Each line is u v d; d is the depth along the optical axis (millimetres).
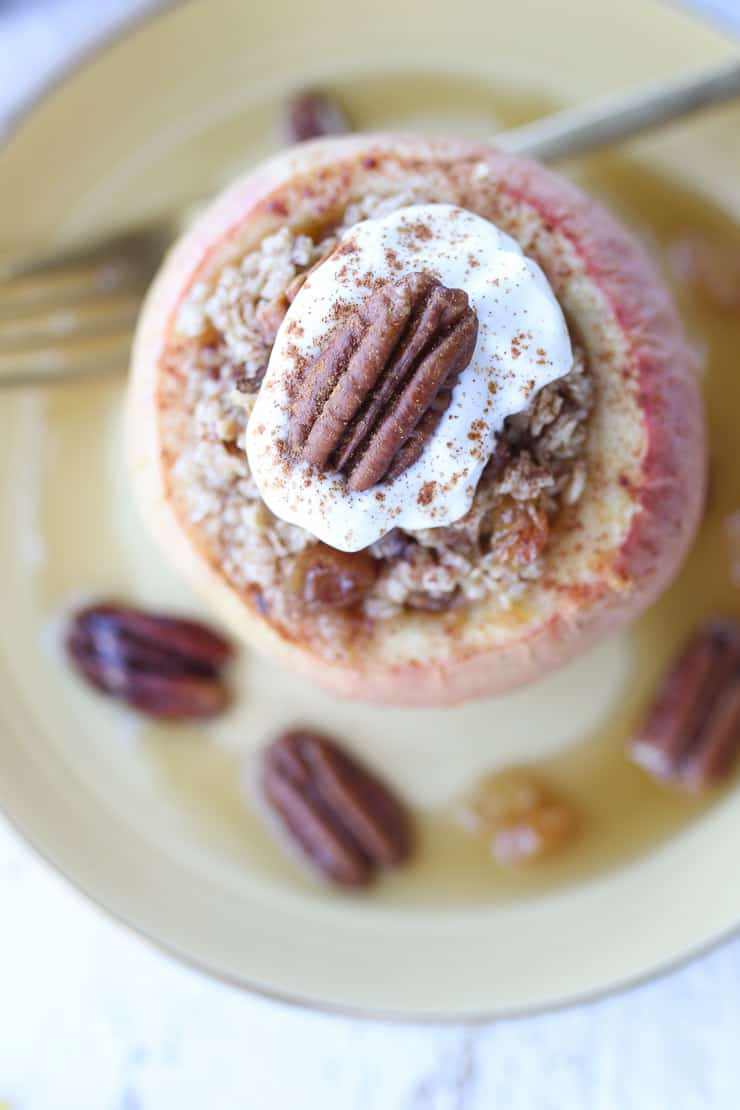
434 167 270
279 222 268
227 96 322
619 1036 312
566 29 318
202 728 319
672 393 273
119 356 319
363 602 269
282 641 274
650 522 269
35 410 323
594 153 317
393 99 324
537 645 272
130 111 319
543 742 318
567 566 268
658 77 317
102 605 320
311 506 252
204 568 273
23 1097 315
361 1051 314
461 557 261
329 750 315
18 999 317
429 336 247
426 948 307
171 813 315
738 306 321
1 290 317
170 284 277
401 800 317
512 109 323
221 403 265
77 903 318
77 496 323
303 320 253
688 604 318
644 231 324
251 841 314
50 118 316
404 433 248
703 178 322
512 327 252
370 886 313
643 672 318
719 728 311
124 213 322
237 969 305
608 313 267
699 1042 310
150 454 274
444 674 274
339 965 306
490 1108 312
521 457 259
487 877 313
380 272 253
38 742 315
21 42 331
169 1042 316
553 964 304
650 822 313
